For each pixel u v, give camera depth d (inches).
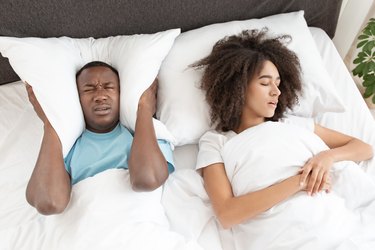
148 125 41.0
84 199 36.8
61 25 49.3
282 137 40.7
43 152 38.5
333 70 54.7
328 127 49.0
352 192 39.0
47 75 41.1
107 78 42.2
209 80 44.3
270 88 42.2
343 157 40.9
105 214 36.3
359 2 59.9
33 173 37.4
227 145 41.6
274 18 53.3
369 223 37.3
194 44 48.7
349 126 49.1
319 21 61.0
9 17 46.5
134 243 34.9
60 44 45.3
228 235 39.4
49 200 35.7
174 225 39.2
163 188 42.2
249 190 39.0
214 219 40.6
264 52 44.3
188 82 46.3
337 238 35.2
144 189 37.6
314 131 45.3
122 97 42.6
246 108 44.0
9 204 40.4
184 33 51.3
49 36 50.0
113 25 51.4
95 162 40.7
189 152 47.1
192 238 37.9
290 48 49.2
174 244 35.4
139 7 50.1
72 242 34.6
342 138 44.8
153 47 45.4
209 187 40.4
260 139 40.7
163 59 47.6
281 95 45.6
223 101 43.6
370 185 39.0
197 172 43.1
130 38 47.1
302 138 41.1
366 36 55.3
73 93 41.4
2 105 49.7
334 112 49.5
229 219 37.5
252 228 37.7
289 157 39.5
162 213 39.6
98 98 41.2
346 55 70.3
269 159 39.4
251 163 39.6
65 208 37.2
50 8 47.2
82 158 41.0
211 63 45.2
